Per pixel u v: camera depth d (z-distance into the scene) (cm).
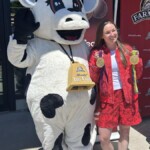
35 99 361
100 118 378
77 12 355
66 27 344
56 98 354
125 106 375
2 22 627
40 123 365
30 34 350
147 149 474
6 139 514
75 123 370
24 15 351
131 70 377
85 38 445
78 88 352
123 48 375
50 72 356
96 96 379
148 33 564
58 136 371
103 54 370
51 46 362
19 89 663
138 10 552
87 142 381
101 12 447
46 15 352
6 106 657
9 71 641
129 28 553
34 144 493
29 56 358
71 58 363
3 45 634
